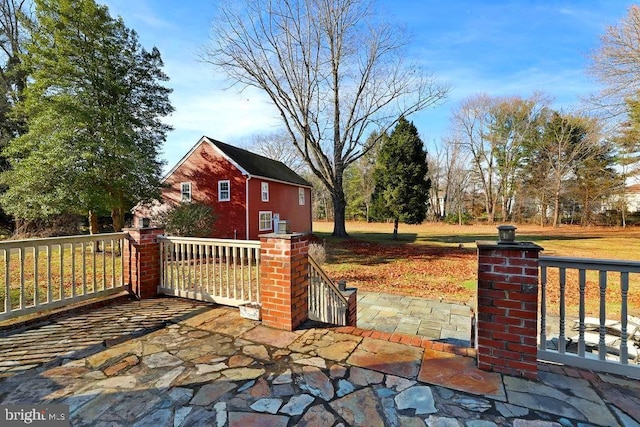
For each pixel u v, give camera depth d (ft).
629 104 38.88
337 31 43.47
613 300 20.56
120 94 33.47
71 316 11.57
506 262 7.64
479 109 89.97
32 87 30.17
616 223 73.77
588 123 52.24
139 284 13.85
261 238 10.84
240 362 8.19
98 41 31.63
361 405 6.40
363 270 31.19
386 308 20.57
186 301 13.55
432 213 108.27
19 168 30.40
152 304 13.10
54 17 30.12
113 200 33.50
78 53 30.50
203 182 49.80
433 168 105.70
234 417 5.99
